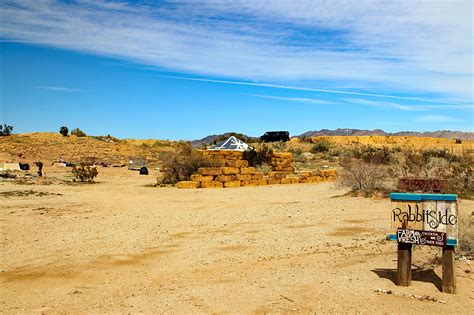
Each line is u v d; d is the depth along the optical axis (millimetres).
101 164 54562
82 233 12812
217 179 30031
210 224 14281
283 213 16234
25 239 11969
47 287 7816
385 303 6406
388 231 12180
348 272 8047
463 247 8844
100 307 6570
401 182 7398
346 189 23984
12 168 44406
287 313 6152
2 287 7828
